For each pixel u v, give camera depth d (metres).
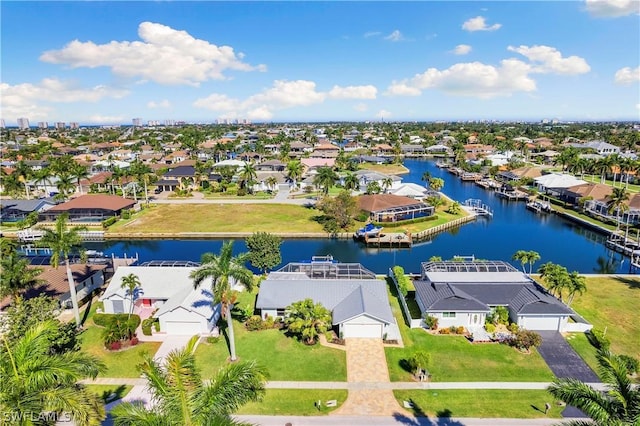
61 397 18.16
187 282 50.56
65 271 54.09
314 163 165.38
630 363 35.34
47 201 102.19
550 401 32.66
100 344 41.84
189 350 20.08
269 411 31.48
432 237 85.69
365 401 32.72
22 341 20.27
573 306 50.22
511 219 100.00
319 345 41.09
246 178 120.94
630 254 71.56
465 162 165.88
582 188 108.06
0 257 42.50
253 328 43.91
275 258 59.50
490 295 47.12
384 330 42.09
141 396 33.47
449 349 40.50
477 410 31.69
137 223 91.38
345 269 54.22
